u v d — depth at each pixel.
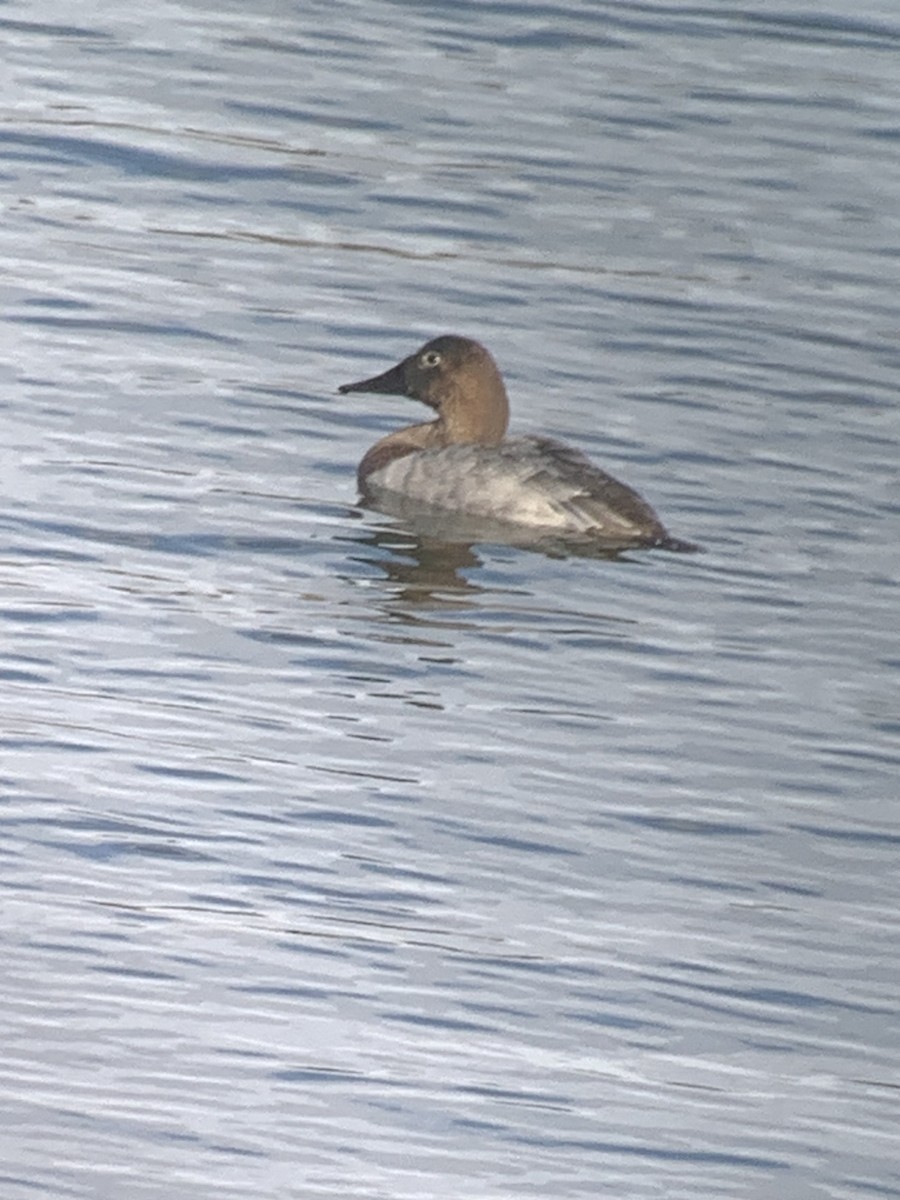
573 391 21.25
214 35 29.41
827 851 14.14
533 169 26.38
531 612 16.86
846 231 25.61
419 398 19.58
